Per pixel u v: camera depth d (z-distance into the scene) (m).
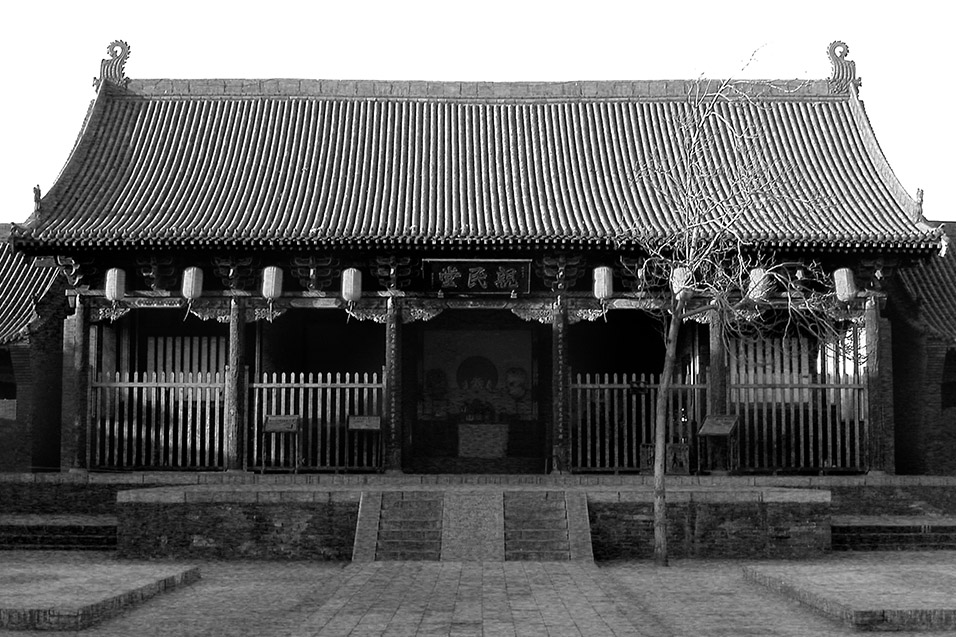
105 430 44.38
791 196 46.03
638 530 33.53
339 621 21.72
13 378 48.53
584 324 49.47
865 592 23.73
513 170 48.28
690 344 47.47
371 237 42.44
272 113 51.12
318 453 42.59
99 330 45.94
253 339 47.06
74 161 47.31
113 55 51.47
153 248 42.88
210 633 21.16
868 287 44.16
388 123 50.88
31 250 42.84
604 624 21.39
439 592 25.48
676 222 43.81
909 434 46.97
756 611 23.56
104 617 22.34
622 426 48.88
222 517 33.31
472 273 43.38
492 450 48.94
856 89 51.16
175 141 49.41
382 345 49.00
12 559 33.12
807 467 42.69
